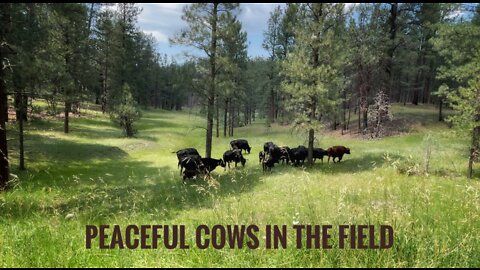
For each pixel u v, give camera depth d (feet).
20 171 67.36
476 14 69.31
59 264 15.07
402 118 123.24
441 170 56.65
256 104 239.71
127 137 123.13
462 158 68.13
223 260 15.43
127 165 86.07
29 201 33.73
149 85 287.28
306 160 86.28
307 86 75.46
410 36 120.06
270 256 15.47
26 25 54.13
